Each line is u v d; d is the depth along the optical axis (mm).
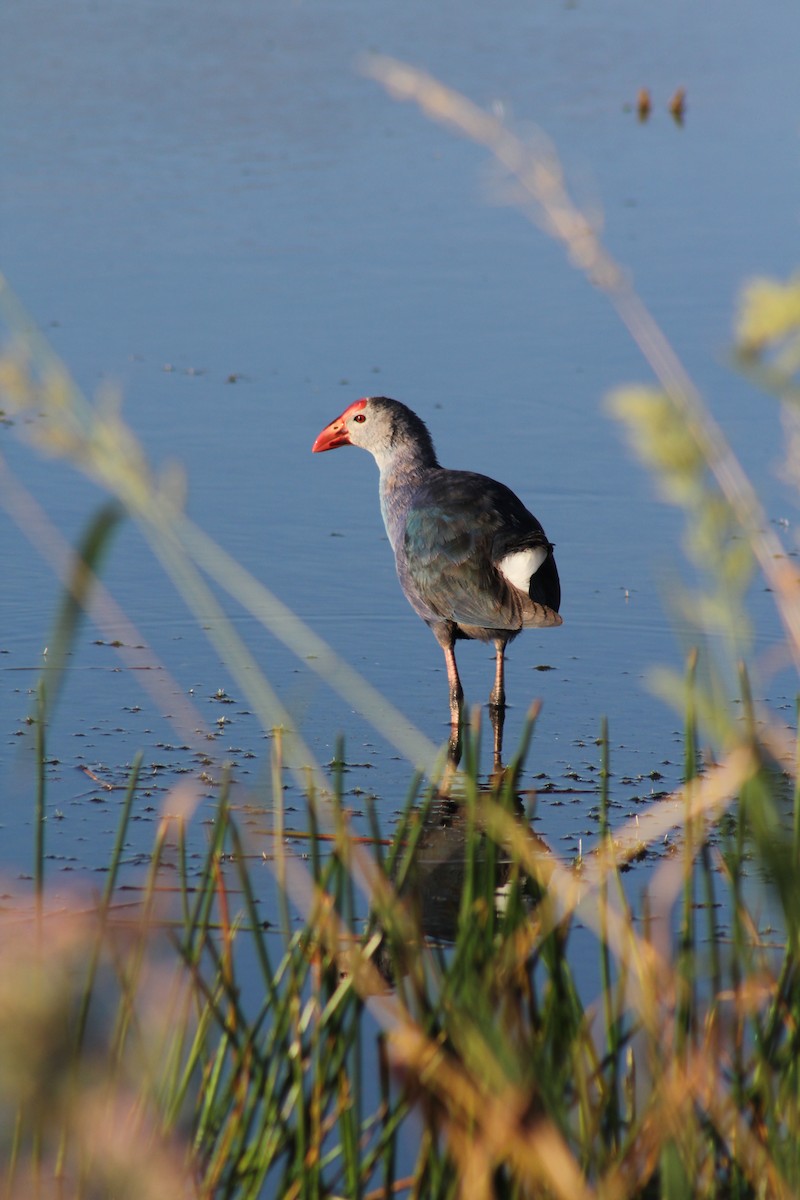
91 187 24031
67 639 4273
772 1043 5211
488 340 18531
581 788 9711
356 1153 5012
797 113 30156
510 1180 4672
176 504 3904
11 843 8664
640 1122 4777
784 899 4184
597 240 3678
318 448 12664
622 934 5324
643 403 3191
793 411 3070
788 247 21734
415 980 5035
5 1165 4715
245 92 30188
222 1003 6508
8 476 8133
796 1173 4629
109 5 36781
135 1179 3279
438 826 9125
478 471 15078
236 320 18875
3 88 29750
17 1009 2309
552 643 12172
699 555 3285
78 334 18094
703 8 40125
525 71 33094
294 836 8773
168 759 9875
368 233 22484
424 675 11633
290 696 10961
